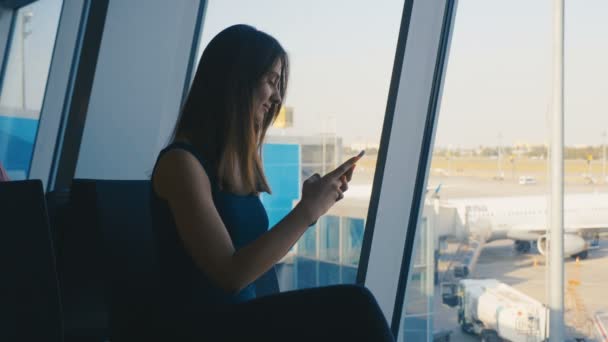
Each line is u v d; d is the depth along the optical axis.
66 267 2.23
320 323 1.19
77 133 3.16
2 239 1.34
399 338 2.52
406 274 2.50
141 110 3.30
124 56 3.22
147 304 1.57
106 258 1.72
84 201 1.79
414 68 2.38
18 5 5.21
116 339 1.62
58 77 4.26
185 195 1.29
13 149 5.12
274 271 1.78
